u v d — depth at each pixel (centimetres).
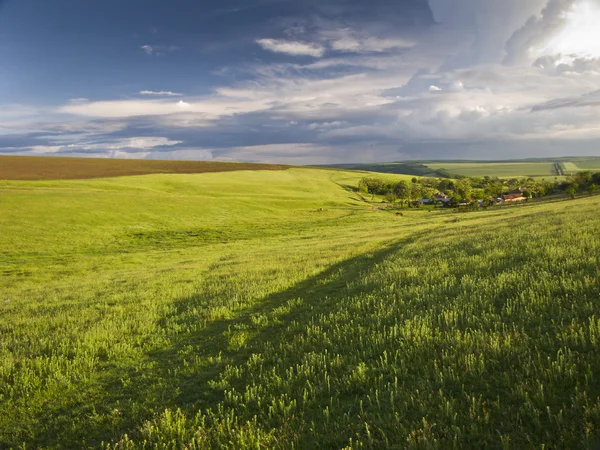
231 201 8275
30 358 827
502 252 1375
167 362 766
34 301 1692
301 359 664
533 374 462
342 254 2411
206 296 1426
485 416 394
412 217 7306
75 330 1027
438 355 579
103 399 619
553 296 746
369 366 595
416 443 377
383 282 1238
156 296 1531
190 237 4897
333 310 995
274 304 1212
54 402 621
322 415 480
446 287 1003
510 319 671
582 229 1631
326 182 16675
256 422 484
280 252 3041
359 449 394
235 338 858
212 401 573
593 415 363
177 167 15750
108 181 9981
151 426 489
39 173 10381
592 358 462
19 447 500
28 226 4462
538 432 365
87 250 3881
